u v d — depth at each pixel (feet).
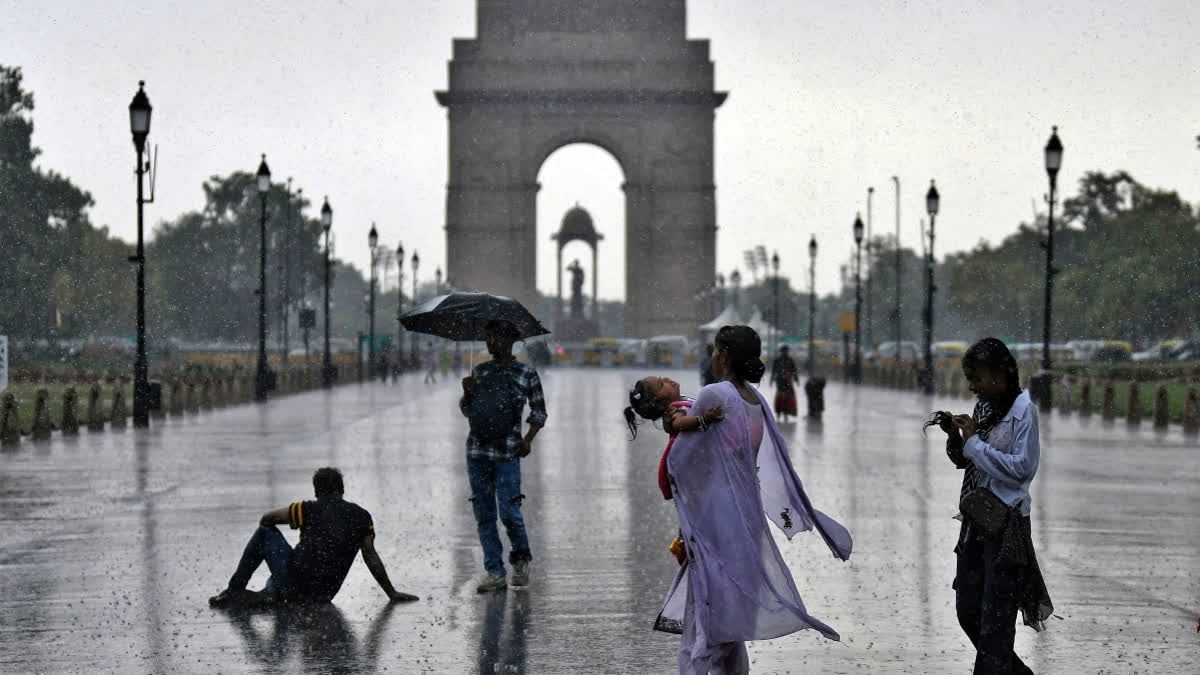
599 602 38.11
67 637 33.40
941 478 72.23
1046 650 32.09
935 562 44.50
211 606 37.19
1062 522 54.60
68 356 318.86
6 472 75.25
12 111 340.80
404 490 66.08
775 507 27.78
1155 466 80.43
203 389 145.69
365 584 40.86
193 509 58.29
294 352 414.62
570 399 174.50
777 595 26.43
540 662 31.19
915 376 227.40
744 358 28.09
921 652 32.07
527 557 40.40
